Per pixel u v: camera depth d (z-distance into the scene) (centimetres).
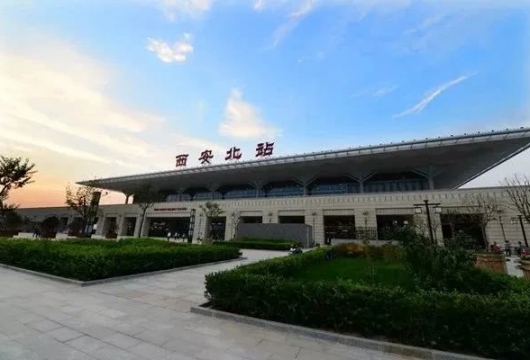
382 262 1305
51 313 555
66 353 391
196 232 4728
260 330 512
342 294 508
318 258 1377
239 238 3328
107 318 544
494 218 2661
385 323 468
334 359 407
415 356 423
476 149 3338
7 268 1055
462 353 418
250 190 5309
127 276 953
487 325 413
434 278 678
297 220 4131
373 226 3419
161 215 5262
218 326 526
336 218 3847
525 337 394
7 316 525
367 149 3581
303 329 498
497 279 622
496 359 400
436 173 3997
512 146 3209
